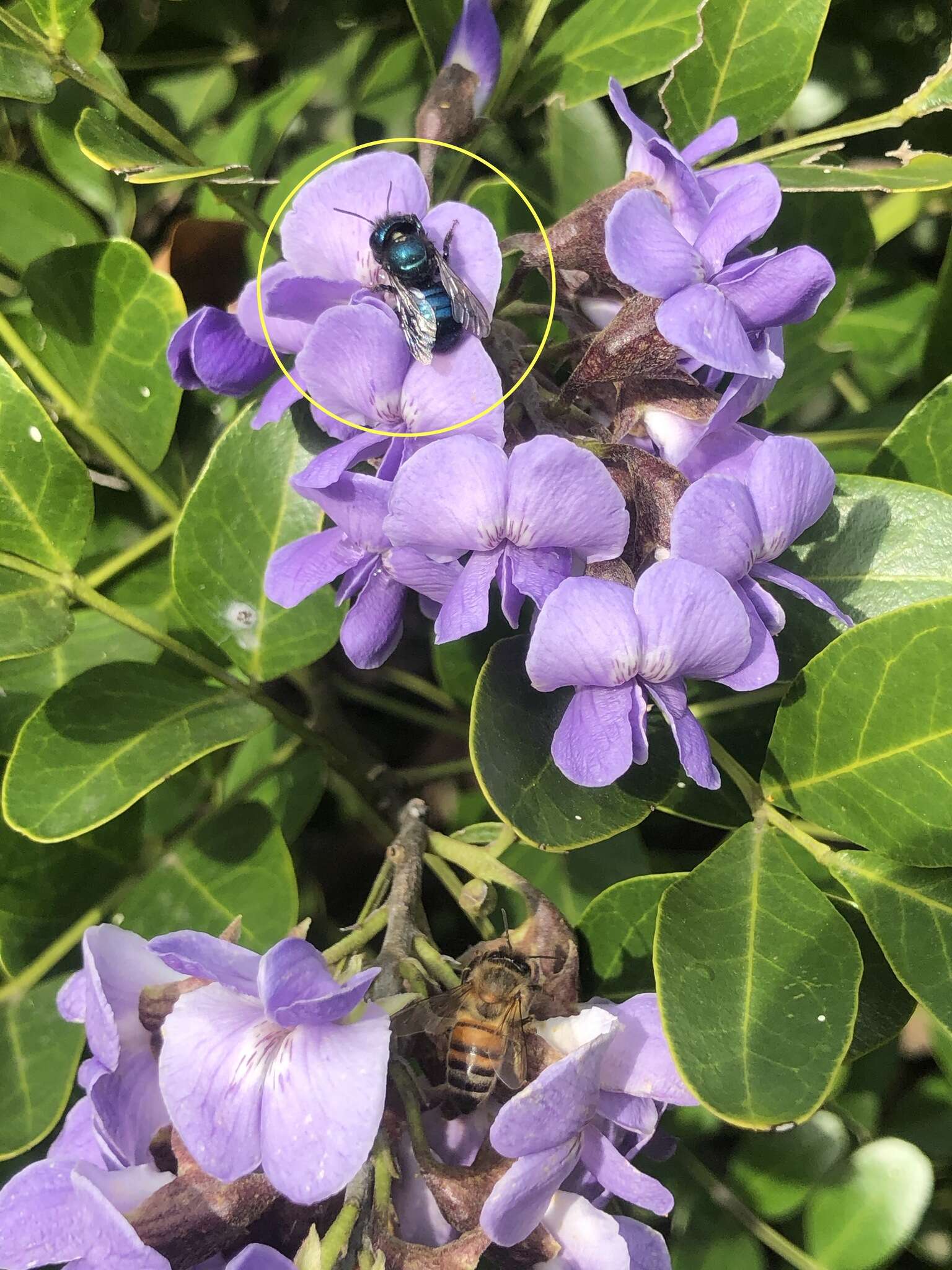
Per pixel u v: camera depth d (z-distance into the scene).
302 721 0.13
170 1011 0.09
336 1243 0.08
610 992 0.11
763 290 0.09
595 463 0.08
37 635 0.11
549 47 0.13
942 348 0.13
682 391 0.10
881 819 0.10
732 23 0.13
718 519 0.09
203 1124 0.08
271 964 0.08
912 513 0.11
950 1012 0.09
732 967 0.09
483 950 0.10
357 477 0.09
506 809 0.09
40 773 0.10
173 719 0.11
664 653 0.09
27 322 0.13
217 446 0.11
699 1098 0.08
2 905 0.11
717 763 0.11
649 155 0.10
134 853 0.12
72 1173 0.08
